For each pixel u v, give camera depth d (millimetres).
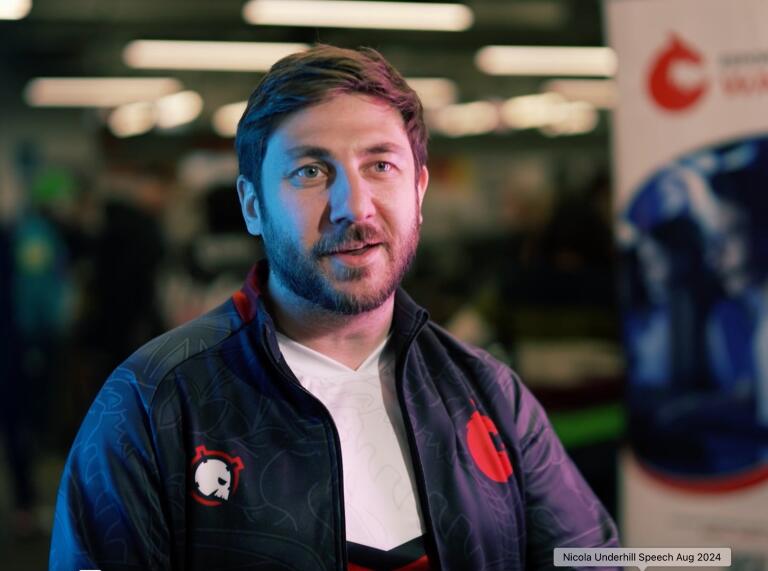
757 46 2016
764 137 2025
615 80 2141
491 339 3789
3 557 3521
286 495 978
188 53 5258
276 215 1015
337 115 993
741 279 2066
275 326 1096
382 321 1082
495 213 5762
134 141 5504
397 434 1075
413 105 1054
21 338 4047
